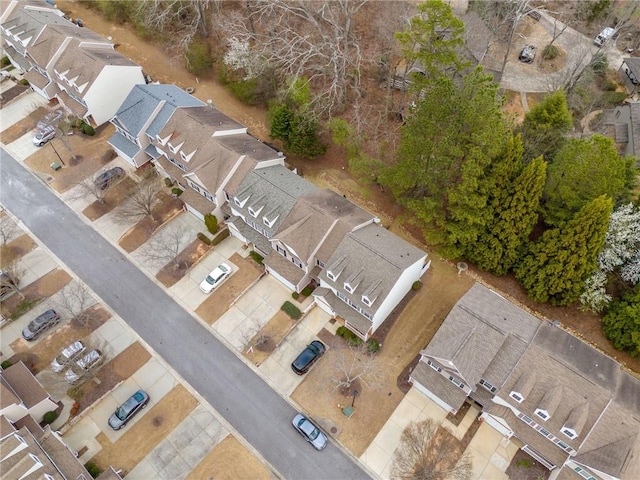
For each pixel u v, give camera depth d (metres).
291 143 55.22
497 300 41.38
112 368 43.34
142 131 55.06
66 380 40.69
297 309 46.09
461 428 39.19
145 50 71.06
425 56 45.47
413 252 44.09
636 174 44.19
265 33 63.38
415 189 48.72
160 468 38.03
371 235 44.88
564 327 44.66
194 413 40.78
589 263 42.41
